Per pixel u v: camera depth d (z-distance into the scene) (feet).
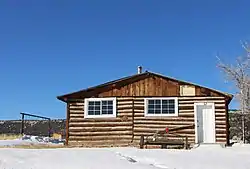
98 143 86.17
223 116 84.64
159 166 48.91
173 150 61.87
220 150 66.08
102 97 88.33
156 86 87.56
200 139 84.28
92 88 88.74
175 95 86.63
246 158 55.21
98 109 88.07
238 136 115.85
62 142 106.52
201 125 84.94
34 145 85.76
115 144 85.71
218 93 85.46
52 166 46.16
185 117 85.51
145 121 86.17
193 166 49.03
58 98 88.79
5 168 44.04
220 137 83.92
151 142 74.43
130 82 88.33
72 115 88.02
